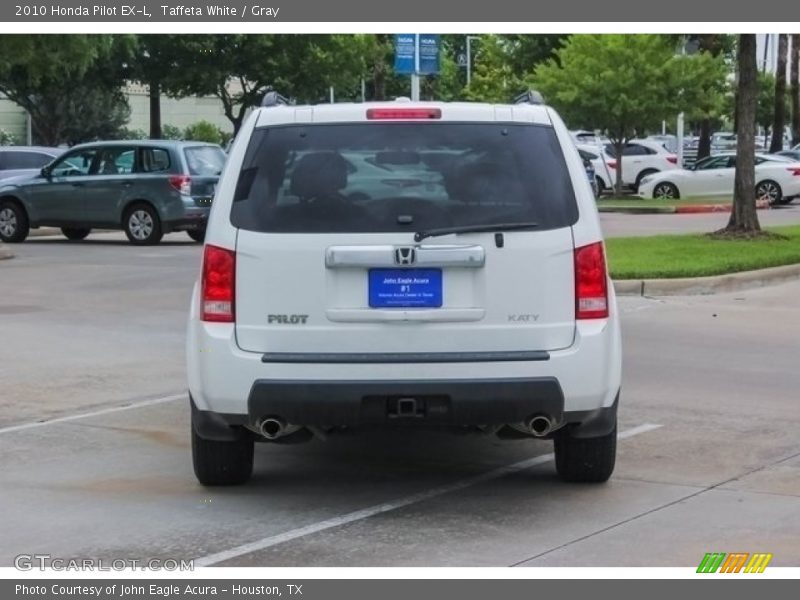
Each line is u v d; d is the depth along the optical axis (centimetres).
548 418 629
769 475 739
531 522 644
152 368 1080
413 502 683
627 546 606
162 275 1730
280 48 4209
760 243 1911
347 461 777
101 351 1159
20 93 4578
